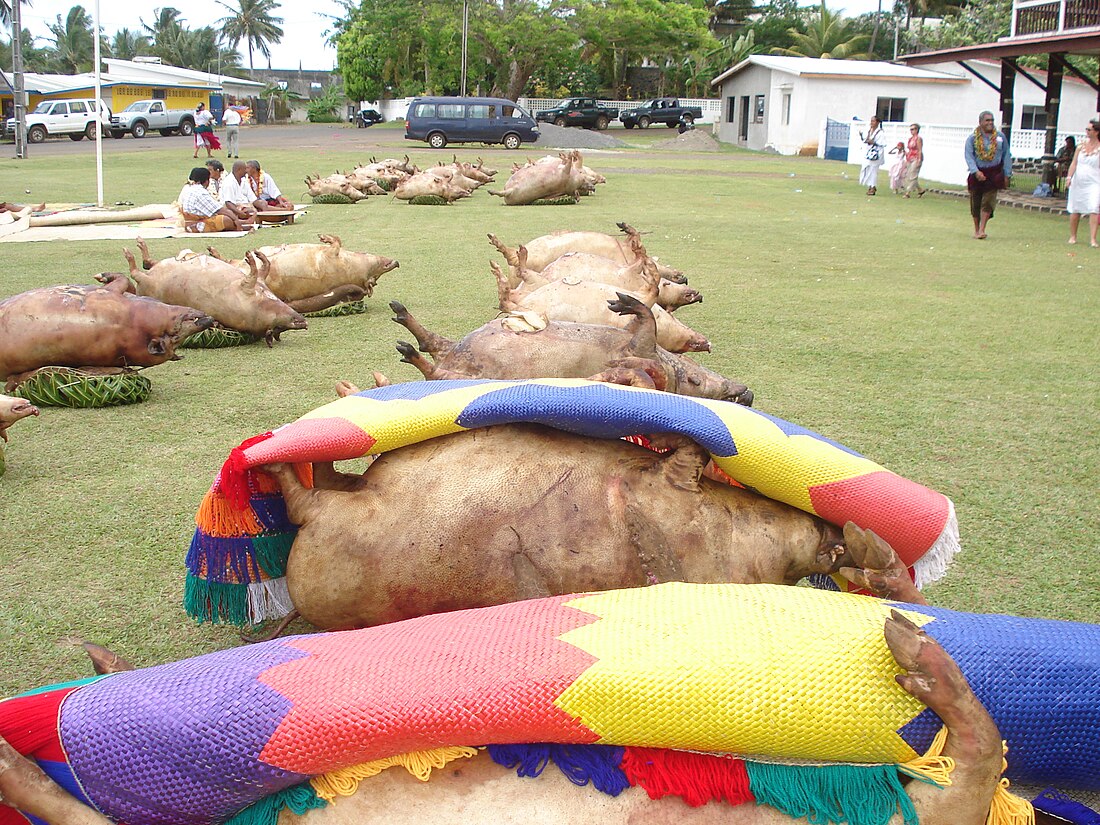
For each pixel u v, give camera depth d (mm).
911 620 2633
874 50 74812
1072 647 2637
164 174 28984
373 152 39094
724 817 2523
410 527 3227
